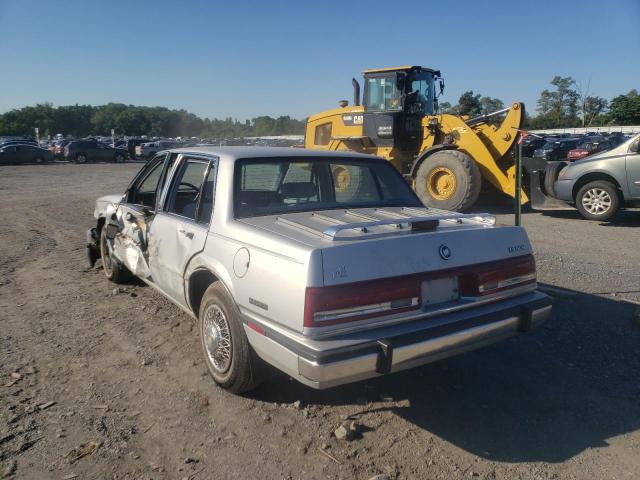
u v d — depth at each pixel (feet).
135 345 15.39
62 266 24.38
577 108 291.17
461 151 41.14
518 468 10.04
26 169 107.96
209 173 14.15
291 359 10.02
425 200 41.32
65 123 478.18
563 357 14.64
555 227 34.50
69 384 13.08
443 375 13.71
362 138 44.88
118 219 19.20
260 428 11.28
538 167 39.70
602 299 19.12
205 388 12.95
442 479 9.72
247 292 11.31
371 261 10.30
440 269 11.02
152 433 11.09
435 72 46.21
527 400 12.49
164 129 491.31
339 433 10.96
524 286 12.46
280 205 13.65
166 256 15.03
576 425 11.46
